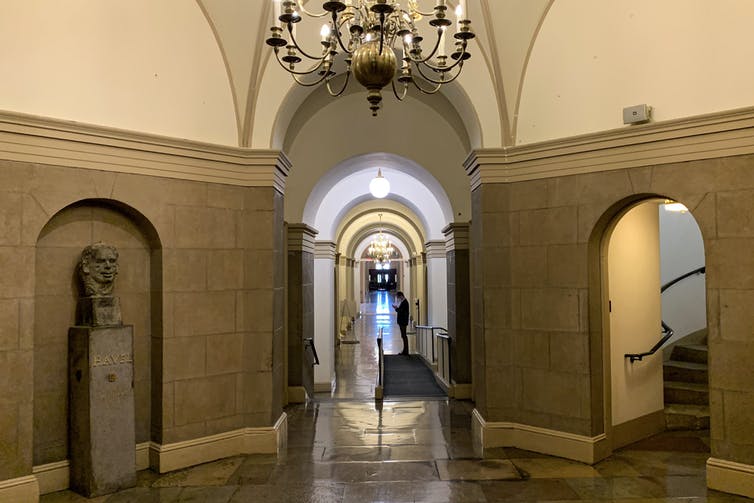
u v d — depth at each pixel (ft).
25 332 15.55
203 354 19.24
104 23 17.39
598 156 18.33
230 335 19.90
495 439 20.30
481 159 20.35
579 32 18.84
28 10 15.94
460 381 29.40
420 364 47.42
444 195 30.04
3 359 15.17
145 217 18.03
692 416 22.21
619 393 20.27
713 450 16.11
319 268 38.34
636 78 17.65
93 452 16.22
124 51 17.80
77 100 16.78
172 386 18.51
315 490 16.58
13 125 15.35
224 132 20.08
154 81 18.44
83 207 17.51
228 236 19.93
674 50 16.90
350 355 53.52
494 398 20.47
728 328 15.83
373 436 22.26
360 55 11.25
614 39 18.11
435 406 27.63
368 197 46.37
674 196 16.81
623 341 20.61
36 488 15.52
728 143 15.87
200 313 19.20
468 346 29.50
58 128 16.14
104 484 16.37
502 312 20.40
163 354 18.35
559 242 19.25
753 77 15.52
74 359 16.74
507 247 20.40
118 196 17.48
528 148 19.76
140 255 18.71
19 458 15.34
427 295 50.44
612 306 20.13
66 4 16.65
